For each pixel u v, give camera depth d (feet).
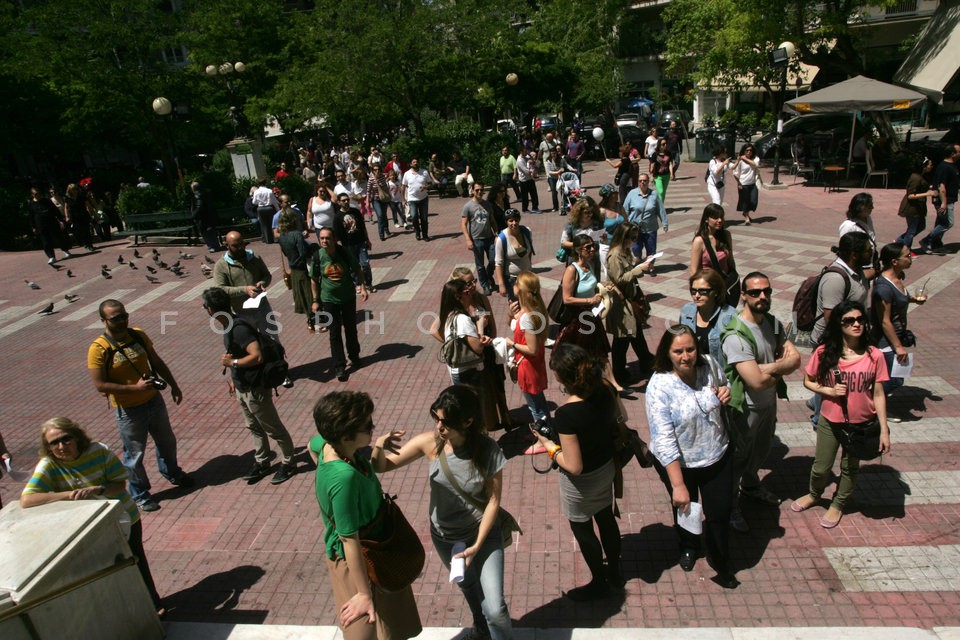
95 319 38.99
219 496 19.47
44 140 95.55
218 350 32.09
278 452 21.65
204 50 98.17
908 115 93.25
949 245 38.17
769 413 14.99
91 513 11.66
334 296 26.12
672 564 14.98
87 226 58.23
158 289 44.04
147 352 18.84
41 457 13.47
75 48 77.05
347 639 10.85
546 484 18.39
